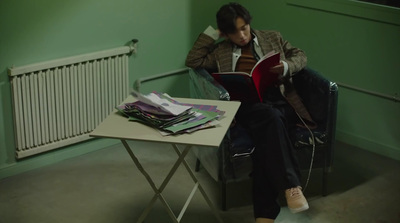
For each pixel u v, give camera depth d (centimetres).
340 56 351
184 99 252
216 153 272
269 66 270
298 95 298
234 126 279
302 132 280
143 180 317
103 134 215
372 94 340
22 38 301
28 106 308
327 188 307
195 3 375
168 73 375
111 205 292
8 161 317
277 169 254
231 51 294
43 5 304
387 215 280
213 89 270
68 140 333
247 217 280
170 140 210
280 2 375
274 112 262
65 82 319
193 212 285
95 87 334
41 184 312
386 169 328
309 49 369
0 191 304
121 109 236
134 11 345
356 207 288
